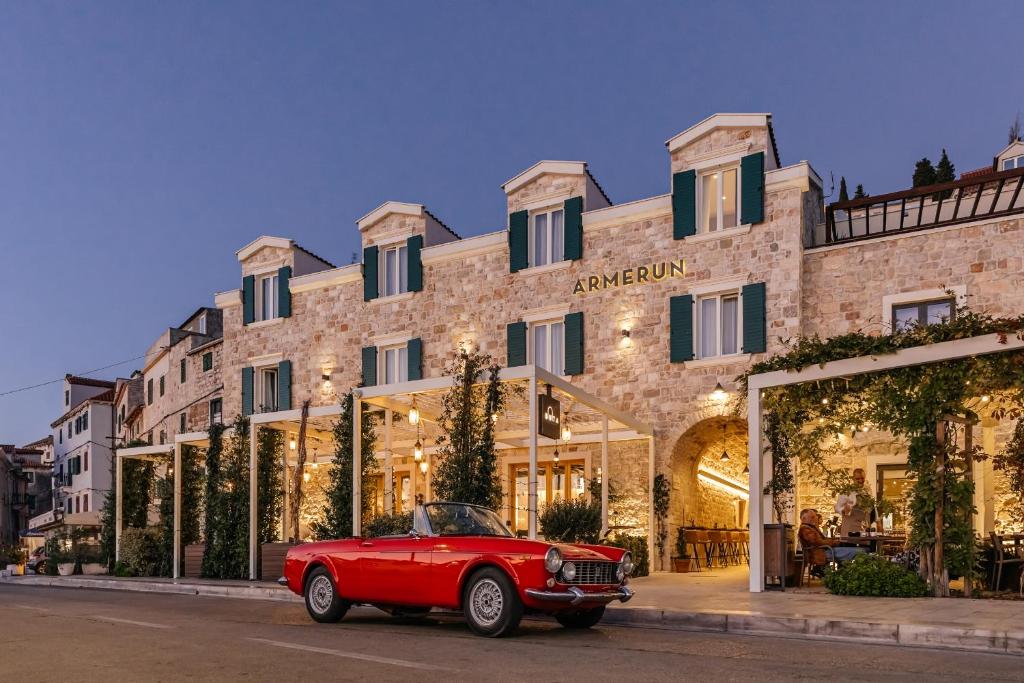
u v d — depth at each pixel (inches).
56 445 2140.7
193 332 1201.4
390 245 917.2
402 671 257.8
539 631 363.6
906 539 488.1
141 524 898.7
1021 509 522.6
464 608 351.3
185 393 1197.1
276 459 751.1
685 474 752.3
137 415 1525.6
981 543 453.1
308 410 677.3
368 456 655.8
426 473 796.0
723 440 772.6
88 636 350.9
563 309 791.1
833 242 693.9
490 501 547.5
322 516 933.2
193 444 819.4
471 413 556.4
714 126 724.0
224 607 500.4
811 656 287.6
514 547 343.3
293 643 323.3
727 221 728.3
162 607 501.7
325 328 943.7
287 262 981.2
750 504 485.4
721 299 724.0
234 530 737.0
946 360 428.1
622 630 368.2
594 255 782.5
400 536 382.6
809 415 484.4
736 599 437.4
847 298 671.1
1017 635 300.5
